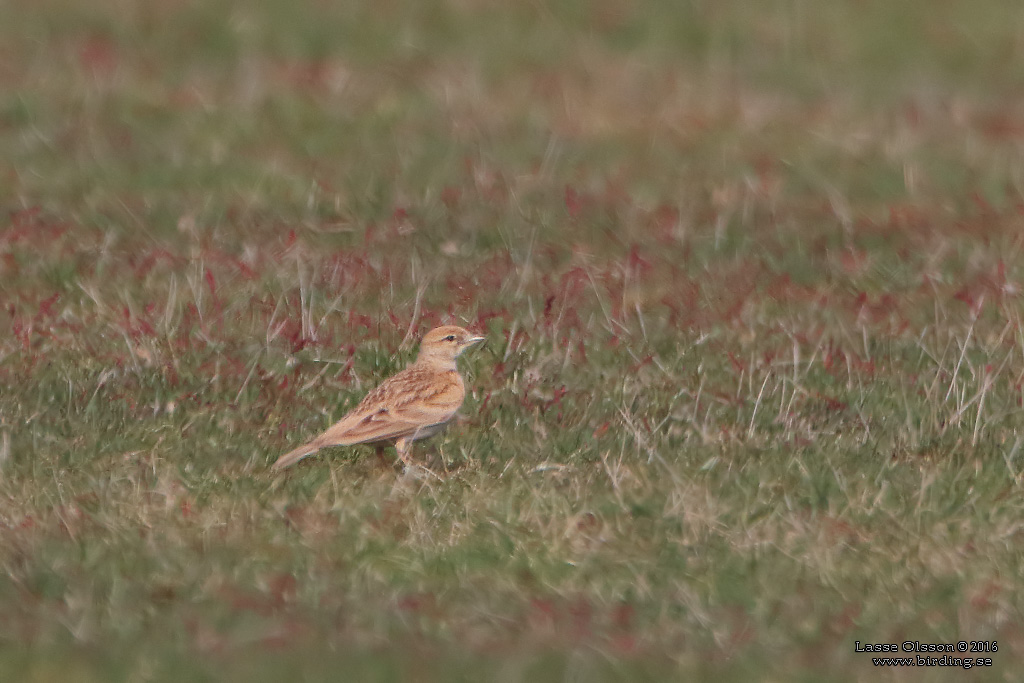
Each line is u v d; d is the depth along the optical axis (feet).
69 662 30.55
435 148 73.00
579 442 42.24
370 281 55.72
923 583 34.60
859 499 38.45
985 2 102.27
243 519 36.40
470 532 36.19
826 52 92.32
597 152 73.72
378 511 37.14
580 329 51.39
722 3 98.78
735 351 50.19
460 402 40.70
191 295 53.57
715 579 34.47
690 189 68.85
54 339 48.88
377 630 31.99
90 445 40.91
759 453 41.68
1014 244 63.00
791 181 70.74
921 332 52.29
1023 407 45.32
